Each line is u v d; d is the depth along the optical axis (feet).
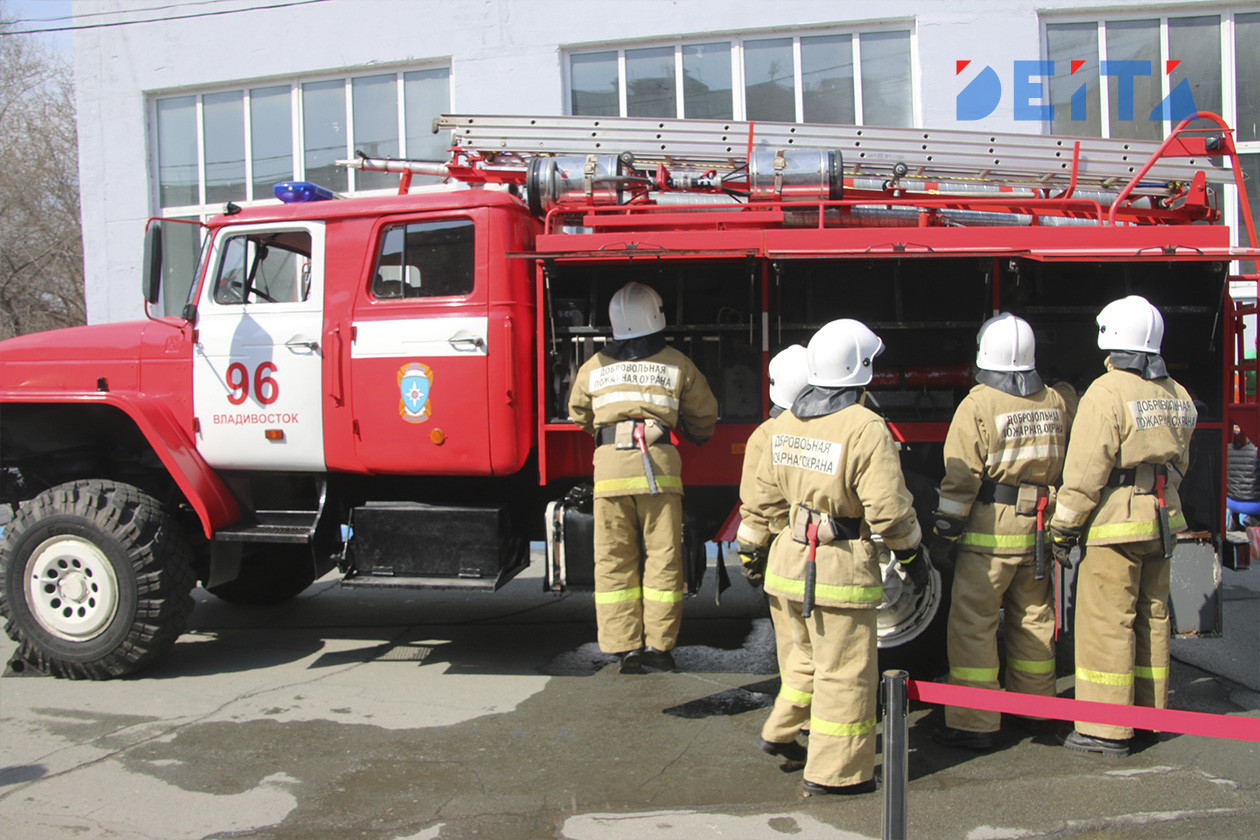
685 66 30.27
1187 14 28.27
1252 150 28.22
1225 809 10.00
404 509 14.85
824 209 14.43
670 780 11.06
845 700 10.27
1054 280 14.70
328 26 31.94
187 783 11.14
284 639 17.61
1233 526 14.99
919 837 9.52
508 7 30.60
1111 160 15.17
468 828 9.93
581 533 14.07
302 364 15.08
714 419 13.70
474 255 14.48
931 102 28.78
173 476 15.11
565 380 14.76
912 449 14.38
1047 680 12.00
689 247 13.09
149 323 16.30
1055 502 11.78
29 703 14.03
